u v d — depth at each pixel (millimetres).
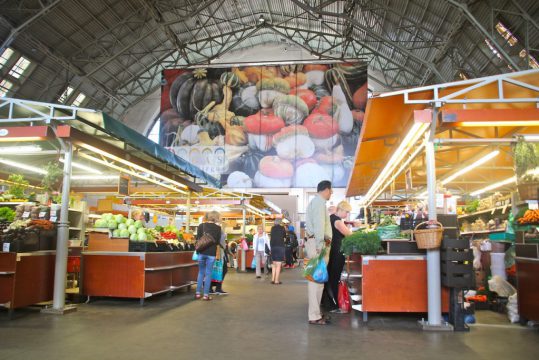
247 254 16203
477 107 5559
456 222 5391
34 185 9891
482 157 7797
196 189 10891
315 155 24281
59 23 18562
